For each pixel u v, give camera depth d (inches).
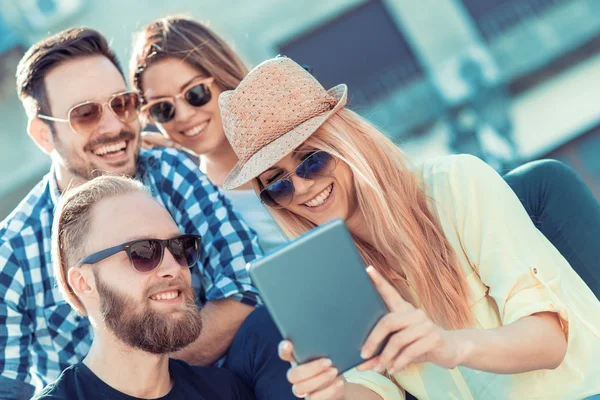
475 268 93.4
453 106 599.8
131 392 93.4
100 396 92.7
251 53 631.2
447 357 75.0
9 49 589.0
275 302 71.7
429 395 97.1
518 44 615.5
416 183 95.0
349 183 94.8
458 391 95.6
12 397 113.3
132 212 95.0
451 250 93.4
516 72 610.5
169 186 126.4
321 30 636.7
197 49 138.6
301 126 92.2
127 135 123.0
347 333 72.9
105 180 98.9
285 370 102.2
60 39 124.6
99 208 95.3
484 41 624.4
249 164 92.3
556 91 565.3
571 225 107.3
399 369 72.8
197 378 99.7
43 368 117.7
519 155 477.7
